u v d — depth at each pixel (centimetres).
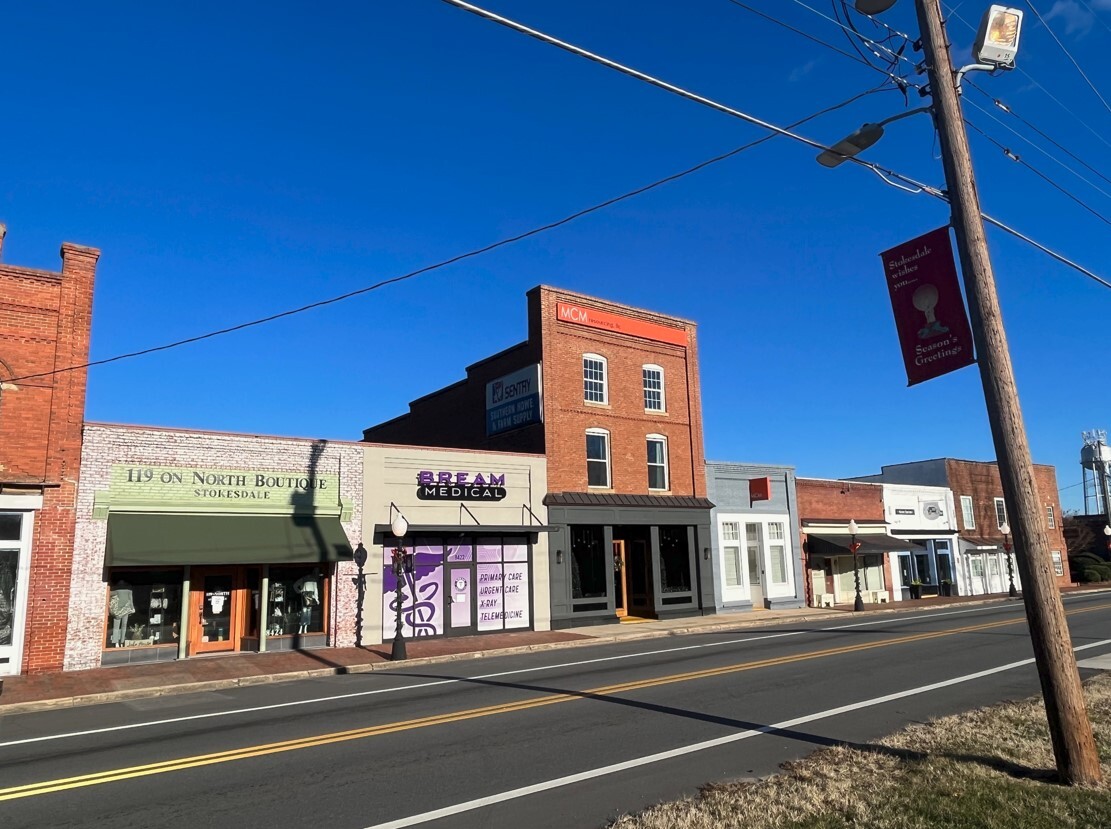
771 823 570
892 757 746
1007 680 1234
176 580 1850
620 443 2756
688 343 3039
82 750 912
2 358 1680
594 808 638
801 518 3381
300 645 1981
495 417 2822
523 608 2389
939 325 786
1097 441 6234
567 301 2692
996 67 833
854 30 883
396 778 739
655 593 2747
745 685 1233
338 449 2119
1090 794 610
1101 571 5416
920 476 4403
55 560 1677
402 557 2056
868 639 1891
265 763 806
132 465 1814
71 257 1788
